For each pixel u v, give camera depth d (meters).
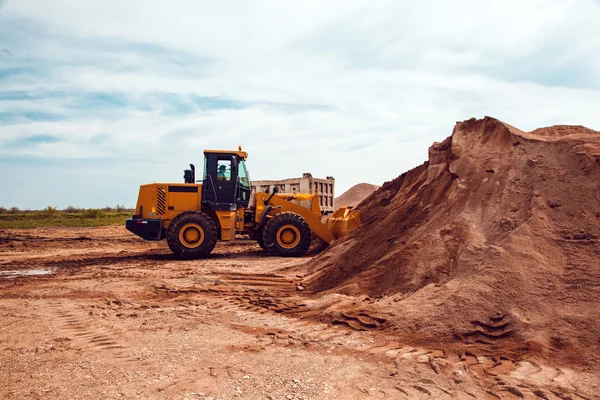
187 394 3.98
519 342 5.07
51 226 30.83
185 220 13.78
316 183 20.17
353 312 6.45
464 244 7.02
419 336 5.49
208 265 12.39
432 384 4.20
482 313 5.60
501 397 3.92
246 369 4.60
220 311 7.18
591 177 7.08
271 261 13.21
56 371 4.55
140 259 14.01
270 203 15.34
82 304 7.76
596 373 4.32
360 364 4.74
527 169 7.73
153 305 7.65
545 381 4.18
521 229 6.57
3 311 7.23
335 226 15.09
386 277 7.36
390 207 11.39
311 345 5.39
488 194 7.73
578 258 6.04
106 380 4.30
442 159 10.28
